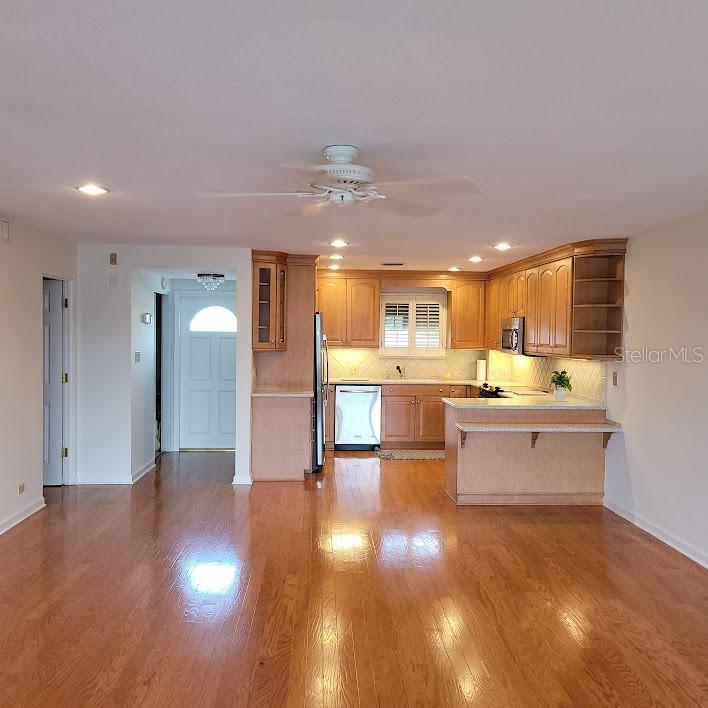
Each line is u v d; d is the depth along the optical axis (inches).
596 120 97.0
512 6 63.6
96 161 122.3
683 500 179.3
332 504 225.1
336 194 116.4
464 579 156.9
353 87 84.9
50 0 63.1
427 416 331.9
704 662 117.7
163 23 67.8
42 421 215.2
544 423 226.7
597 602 144.3
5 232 185.2
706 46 72.0
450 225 189.6
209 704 102.0
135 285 248.2
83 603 139.8
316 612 136.8
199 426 324.2
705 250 168.9
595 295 226.1
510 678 111.2
